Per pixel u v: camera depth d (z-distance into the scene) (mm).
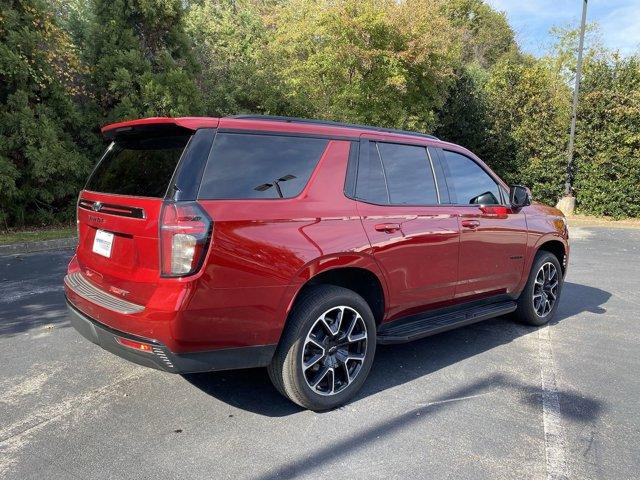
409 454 2922
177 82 13148
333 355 3418
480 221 4426
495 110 19328
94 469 2691
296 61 18328
